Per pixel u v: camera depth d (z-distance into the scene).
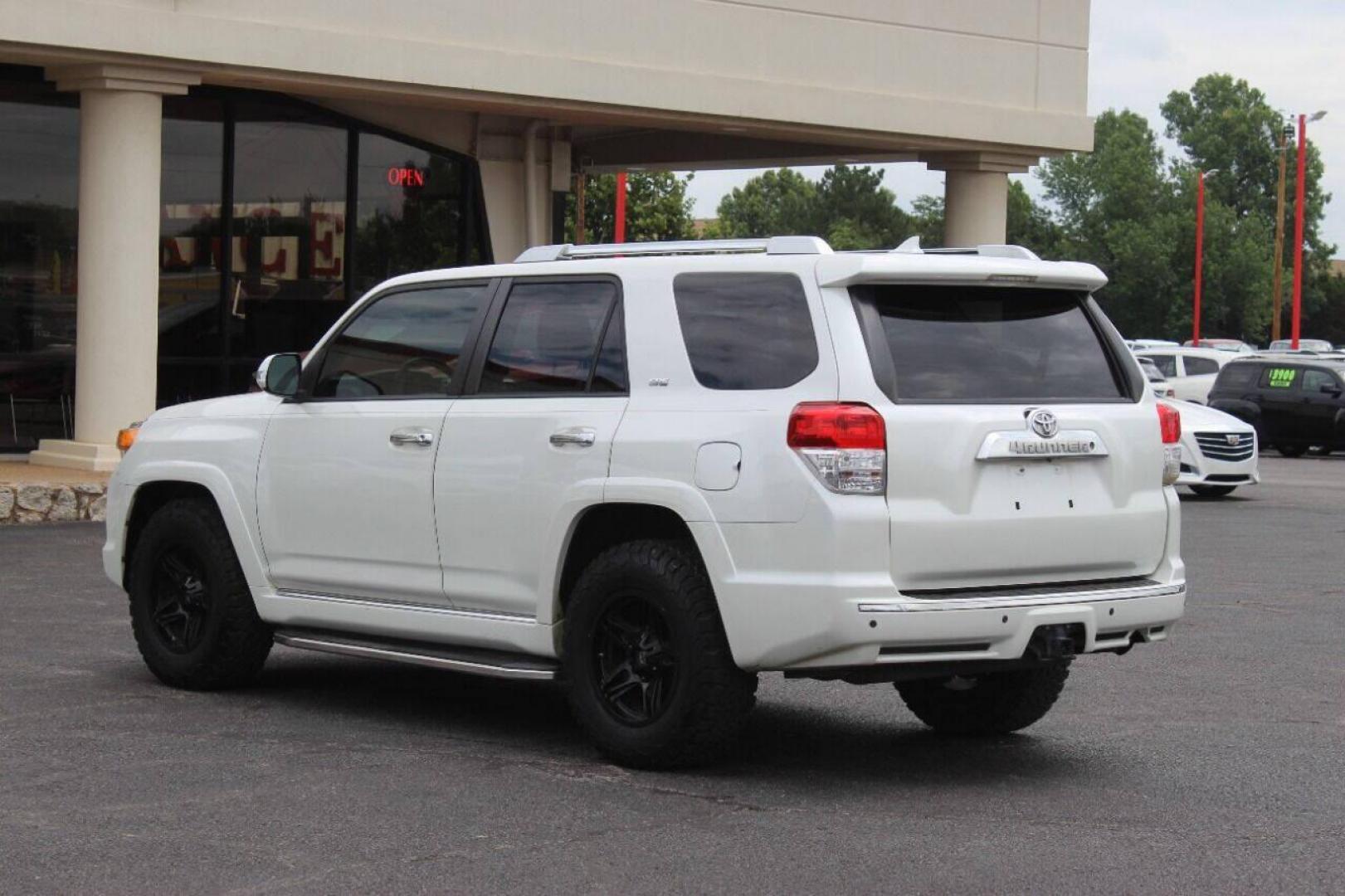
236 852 6.05
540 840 6.25
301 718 8.35
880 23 22.19
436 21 19.02
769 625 6.73
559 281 7.78
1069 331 7.43
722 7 20.97
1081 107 24.00
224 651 8.83
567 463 7.39
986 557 6.86
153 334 17.88
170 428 9.17
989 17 23.11
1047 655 6.93
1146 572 7.43
